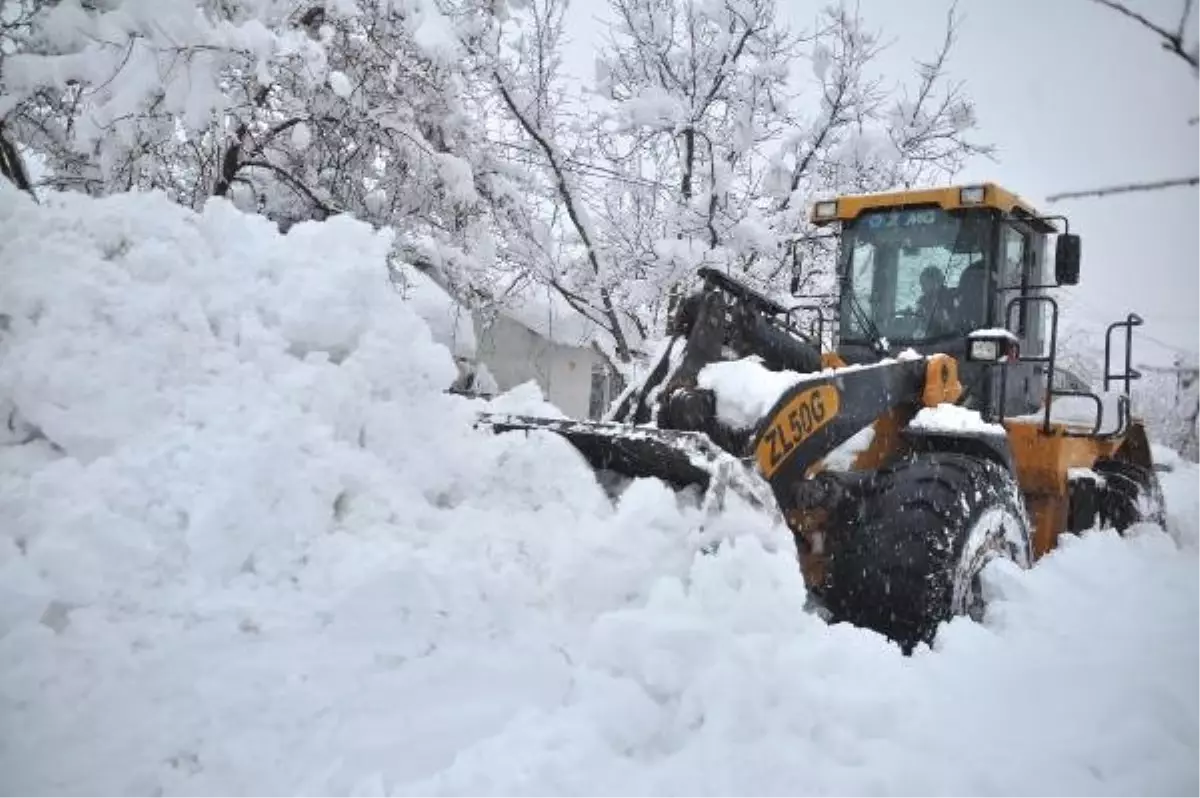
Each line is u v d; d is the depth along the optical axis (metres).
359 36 7.32
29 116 5.99
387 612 2.52
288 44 6.01
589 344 11.88
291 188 7.78
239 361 3.02
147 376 2.83
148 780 1.93
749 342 4.39
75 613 2.27
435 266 8.25
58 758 1.94
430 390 3.42
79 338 2.81
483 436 3.46
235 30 5.77
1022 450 5.13
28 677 2.07
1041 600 3.66
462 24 8.88
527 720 2.23
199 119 5.72
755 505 3.11
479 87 9.28
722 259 9.45
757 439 3.63
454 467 3.24
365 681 2.31
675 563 2.95
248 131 7.15
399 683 2.34
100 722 2.04
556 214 10.22
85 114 5.51
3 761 1.91
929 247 5.49
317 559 2.62
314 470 2.76
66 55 5.39
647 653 2.38
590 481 3.32
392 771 2.08
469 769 2.02
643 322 10.68
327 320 3.20
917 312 5.48
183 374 2.89
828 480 4.01
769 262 10.34
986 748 2.40
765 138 10.84
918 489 3.93
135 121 5.64
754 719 2.29
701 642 2.42
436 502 3.20
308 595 2.52
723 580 2.74
